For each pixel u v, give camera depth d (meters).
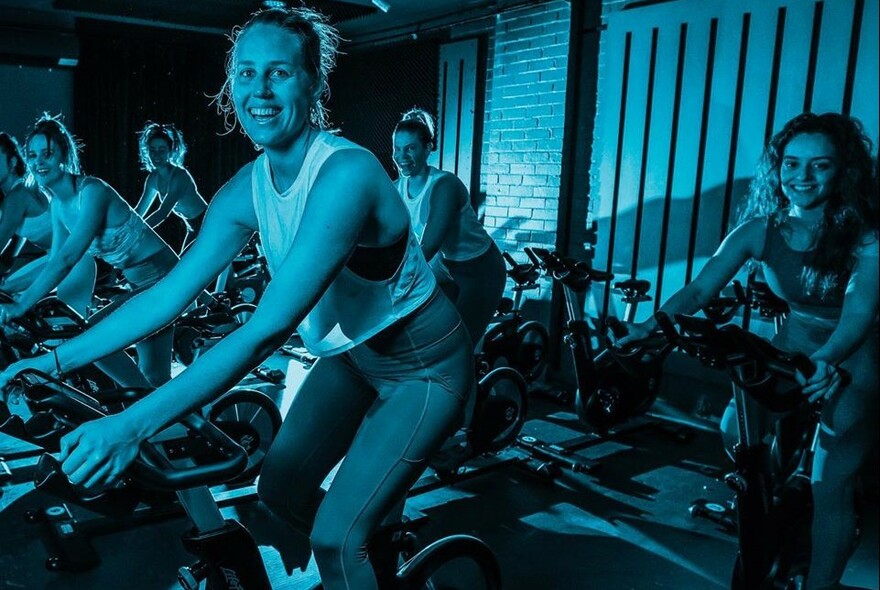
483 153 5.81
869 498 3.06
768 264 2.12
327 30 1.37
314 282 1.17
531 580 2.50
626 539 2.84
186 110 7.75
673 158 4.34
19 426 1.24
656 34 4.36
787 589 1.98
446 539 1.87
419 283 1.47
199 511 1.36
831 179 1.88
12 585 2.36
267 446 3.41
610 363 3.71
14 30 6.55
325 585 1.54
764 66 3.88
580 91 4.87
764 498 1.85
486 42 5.73
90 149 7.30
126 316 1.41
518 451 3.66
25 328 2.72
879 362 1.93
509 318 4.56
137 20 6.96
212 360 1.08
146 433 1.01
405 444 1.50
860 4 3.52
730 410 2.44
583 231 4.92
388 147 6.97
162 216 5.69
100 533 2.73
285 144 1.30
